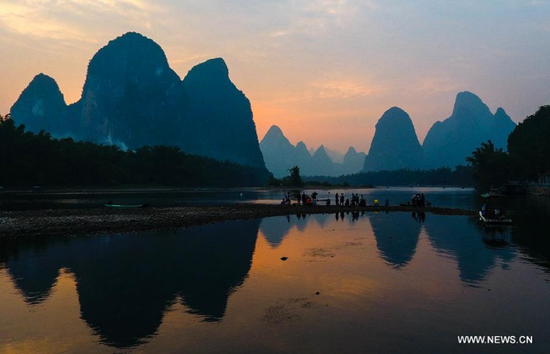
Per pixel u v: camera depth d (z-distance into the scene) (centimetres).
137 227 3108
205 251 2162
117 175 14975
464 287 1455
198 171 19575
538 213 4556
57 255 2042
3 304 1286
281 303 1284
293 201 7406
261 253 2111
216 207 5328
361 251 2173
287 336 1020
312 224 3475
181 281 1549
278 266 1805
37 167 11988
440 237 2680
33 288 1457
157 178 17125
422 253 2109
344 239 2602
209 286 1480
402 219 3906
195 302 1298
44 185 12069
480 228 3167
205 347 959
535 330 1054
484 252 2128
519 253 2098
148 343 986
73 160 13125
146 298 1340
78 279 1578
